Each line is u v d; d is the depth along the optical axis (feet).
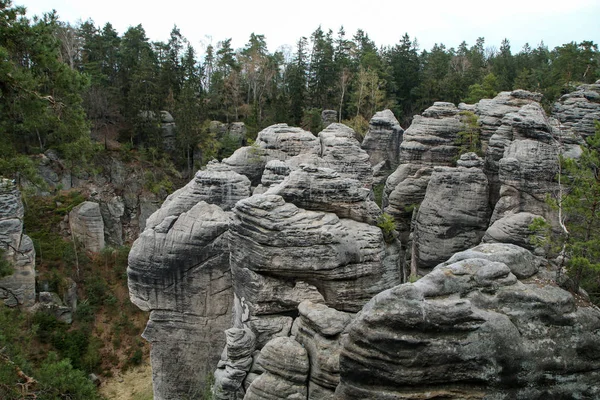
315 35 296.92
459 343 50.78
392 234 95.04
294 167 122.11
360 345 53.11
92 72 225.76
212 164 114.01
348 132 175.52
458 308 51.39
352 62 313.12
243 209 84.99
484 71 301.43
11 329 75.87
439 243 142.92
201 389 106.93
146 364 152.66
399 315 51.44
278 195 87.51
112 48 259.19
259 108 264.52
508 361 50.90
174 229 104.06
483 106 170.60
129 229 205.77
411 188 165.58
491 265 55.36
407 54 297.74
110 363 151.33
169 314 106.32
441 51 343.46
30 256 148.56
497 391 51.34
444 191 142.61
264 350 68.18
